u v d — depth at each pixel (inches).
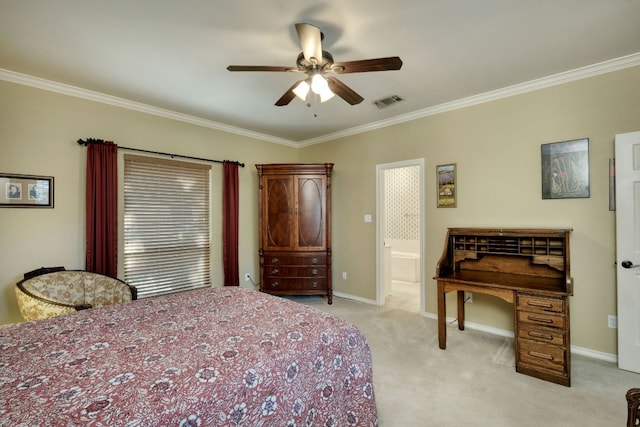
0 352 51.5
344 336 62.8
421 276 149.1
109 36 84.5
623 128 100.0
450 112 138.3
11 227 104.8
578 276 107.7
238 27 80.9
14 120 105.9
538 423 71.9
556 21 78.8
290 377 50.4
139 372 44.6
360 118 159.0
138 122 136.6
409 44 89.7
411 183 245.9
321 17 76.9
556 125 112.0
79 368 45.8
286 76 109.0
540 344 91.5
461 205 135.3
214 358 49.1
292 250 169.8
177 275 149.7
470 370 97.0
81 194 119.7
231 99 131.4
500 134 124.6
